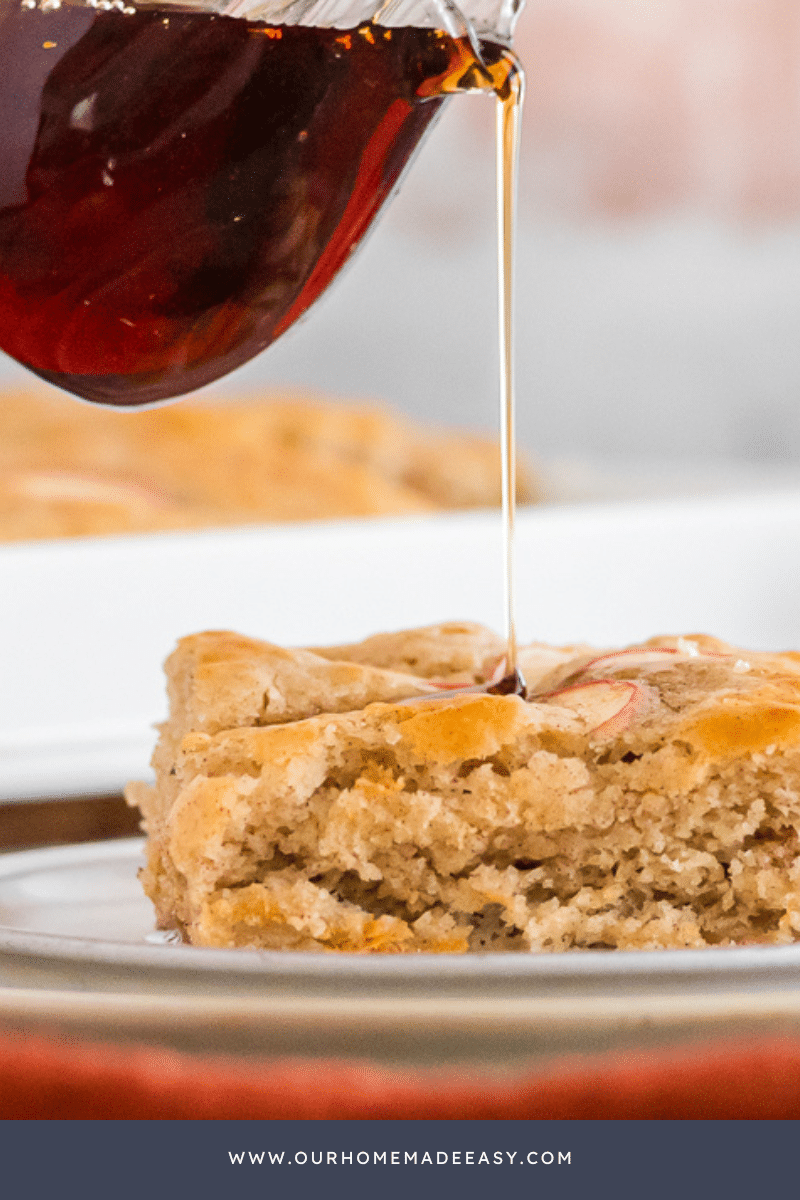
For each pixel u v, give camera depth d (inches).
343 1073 14.4
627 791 15.8
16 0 14.8
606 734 15.8
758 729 15.7
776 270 57.1
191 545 23.3
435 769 15.8
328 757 15.8
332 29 15.1
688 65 56.2
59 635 22.3
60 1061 14.5
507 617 16.5
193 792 15.7
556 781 15.8
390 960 14.2
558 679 16.9
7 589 22.3
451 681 17.1
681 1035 14.3
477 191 56.8
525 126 56.6
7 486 31.4
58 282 15.1
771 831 15.8
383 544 24.1
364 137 15.3
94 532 29.5
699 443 57.6
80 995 14.4
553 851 15.9
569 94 56.5
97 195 14.9
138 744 19.8
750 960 14.2
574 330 57.6
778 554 25.1
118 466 34.4
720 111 56.4
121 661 22.4
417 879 15.8
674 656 16.8
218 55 14.9
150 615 22.7
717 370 57.4
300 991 14.2
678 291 57.3
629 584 24.8
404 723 15.8
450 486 38.6
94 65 14.8
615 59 56.2
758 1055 14.4
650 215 57.2
